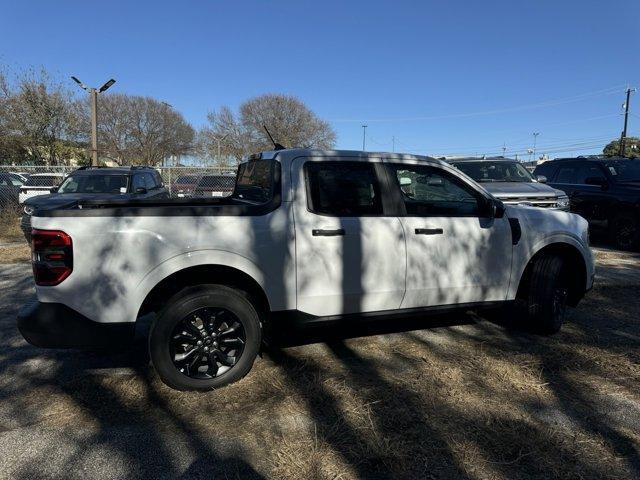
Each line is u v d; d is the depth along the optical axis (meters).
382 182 4.16
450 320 5.39
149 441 3.04
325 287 3.94
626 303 6.10
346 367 4.11
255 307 3.93
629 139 51.59
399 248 4.14
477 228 4.45
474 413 3.37
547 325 4.81
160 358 3.54
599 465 2.84
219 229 3.61
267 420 3.28
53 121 28.80
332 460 2.84
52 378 3.90
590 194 11.21
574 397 3.62
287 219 3.81
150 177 12.21
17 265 8.31
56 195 10.16
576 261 5.06
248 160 4.76
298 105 53.97
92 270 3.39
